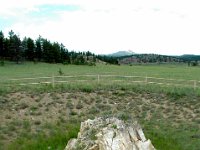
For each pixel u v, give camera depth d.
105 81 42.12
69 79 48.19
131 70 98.31
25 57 127.62
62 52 135.25
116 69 103.25
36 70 84.81
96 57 181.12
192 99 33.97
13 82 40.94
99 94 34.84
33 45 129.25
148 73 77.31
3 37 124.56
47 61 130.88
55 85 37.25
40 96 32.91
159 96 34.78
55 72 73.25
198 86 40.78
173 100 33.75
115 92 35.38
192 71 102.50
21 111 29.27
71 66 117.06
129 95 34.84
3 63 104.69
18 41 121.31
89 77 52.09
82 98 33.28
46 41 132.75
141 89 36.62
